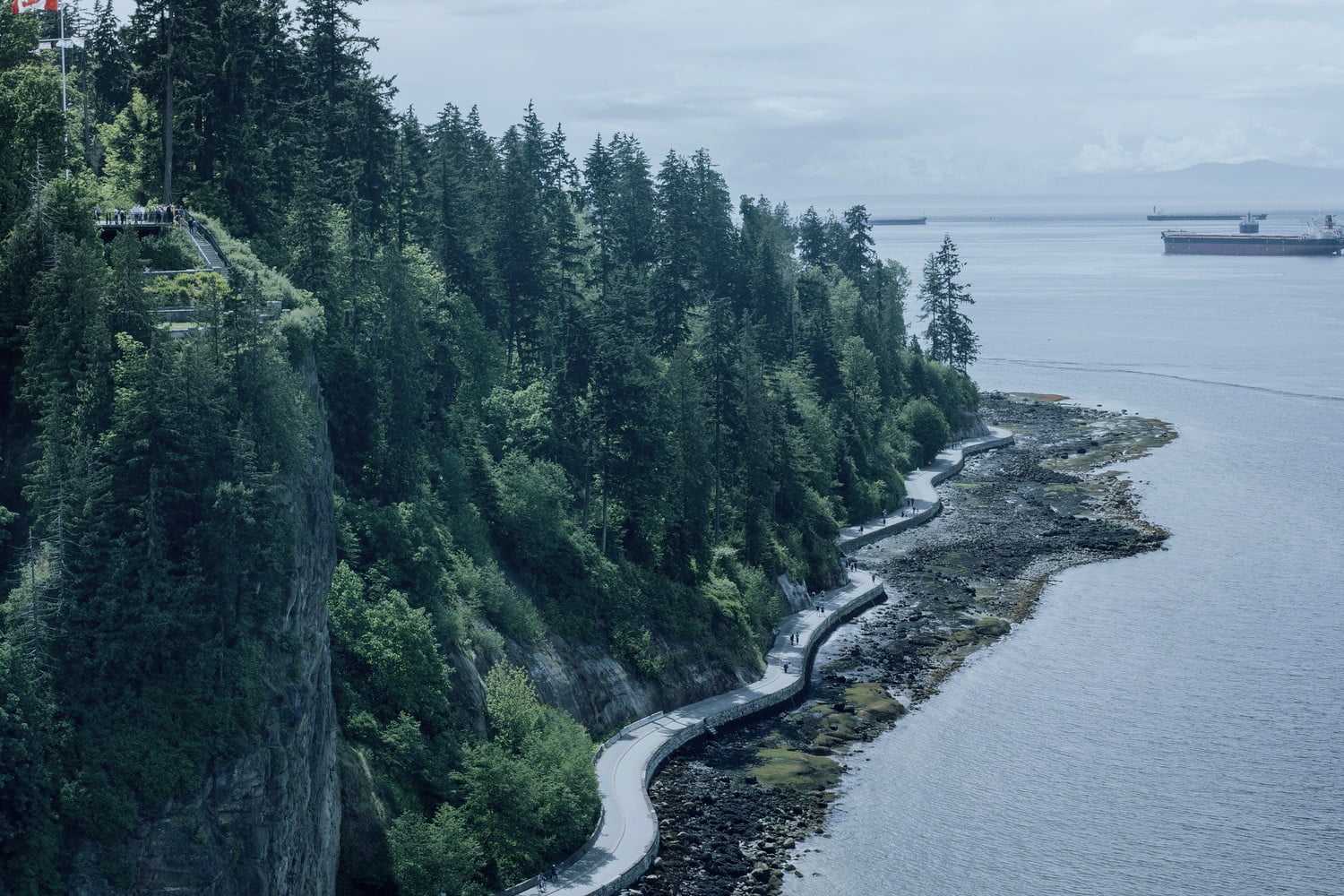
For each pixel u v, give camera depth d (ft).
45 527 173.27
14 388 185.88
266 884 175.52
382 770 230.07
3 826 152.97
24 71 225.15
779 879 242.78
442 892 216.33
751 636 346.54
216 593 177.27
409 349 293.84
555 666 293.02
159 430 176.35
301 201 296.30
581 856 242.17
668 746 292.40
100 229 227.40
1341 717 308.60
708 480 355.97
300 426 199.21
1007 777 284.20
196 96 290.76
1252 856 250.98
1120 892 239.50
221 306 198.80
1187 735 301.84
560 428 344.28
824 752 299.79
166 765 167.43
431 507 291.99
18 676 160.45
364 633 246.06
